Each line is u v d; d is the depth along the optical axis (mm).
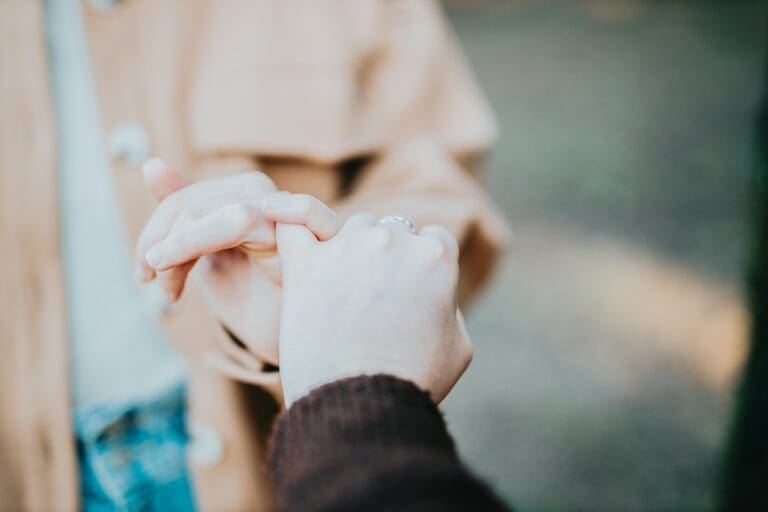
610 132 3158
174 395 750
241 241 533
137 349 735
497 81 3822
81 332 719
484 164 891
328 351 479
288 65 739
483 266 798
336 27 759
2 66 691
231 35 735
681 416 1612
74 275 714
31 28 692
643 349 1823
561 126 3240
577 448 1557
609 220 2457
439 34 863
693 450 1521
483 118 869
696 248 2258
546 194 2650
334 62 746
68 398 710
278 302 565
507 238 812
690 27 4469
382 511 405
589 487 1460
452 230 713
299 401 459
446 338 500
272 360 578
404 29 838
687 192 2623
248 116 721
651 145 3018
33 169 689
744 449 989
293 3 753
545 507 1416
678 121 3232
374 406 450
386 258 506
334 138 738
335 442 441
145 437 742
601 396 1694
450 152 840
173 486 745
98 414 727
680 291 2039
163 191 567
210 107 722
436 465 419
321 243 519
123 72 711
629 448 1544
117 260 721
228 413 723
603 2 5000
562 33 4523
